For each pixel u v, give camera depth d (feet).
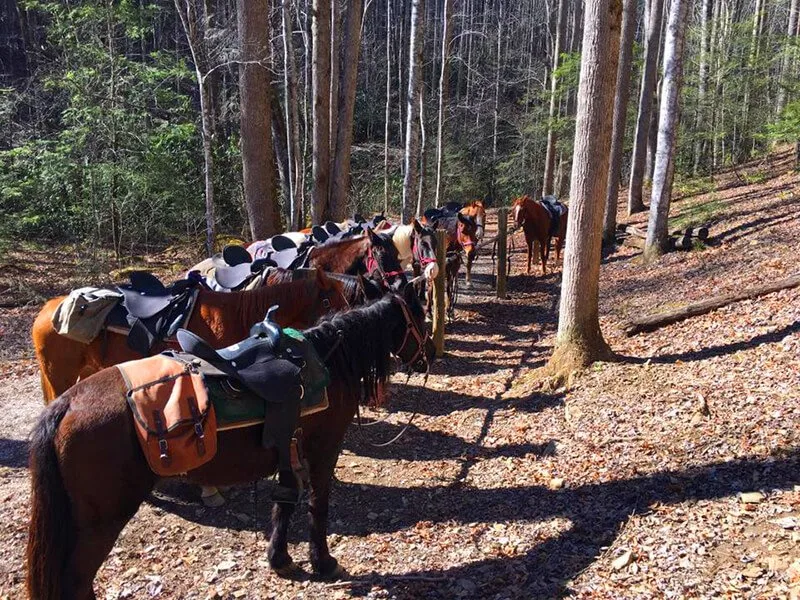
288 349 13.82
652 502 16.75
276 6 75.25
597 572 14.52
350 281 20.44
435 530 17.53
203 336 18.43
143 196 64.69
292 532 17.92
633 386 23.79
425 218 48.67
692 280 39.34
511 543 16.37
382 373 15.80
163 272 55.52
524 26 153.48
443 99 77.66
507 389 27.61
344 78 52.54
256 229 44.29
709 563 13.99
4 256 58.54
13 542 17.28
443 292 32.91
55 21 69.46
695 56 84.64
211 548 17.15
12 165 63.05
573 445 20.79
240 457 13.07
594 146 24.77
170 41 109.70
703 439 18.95
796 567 13.04
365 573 15.81
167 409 11.99
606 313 37.50
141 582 15.67
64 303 18.56
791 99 71.46
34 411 26.94
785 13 99.81
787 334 24.84
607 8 23.66
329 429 14.92
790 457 16.98
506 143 126.72
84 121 63.10
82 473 11.51
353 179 101.09
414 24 53.11
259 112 42.83
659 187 46.37
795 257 36.60
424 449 22.81
